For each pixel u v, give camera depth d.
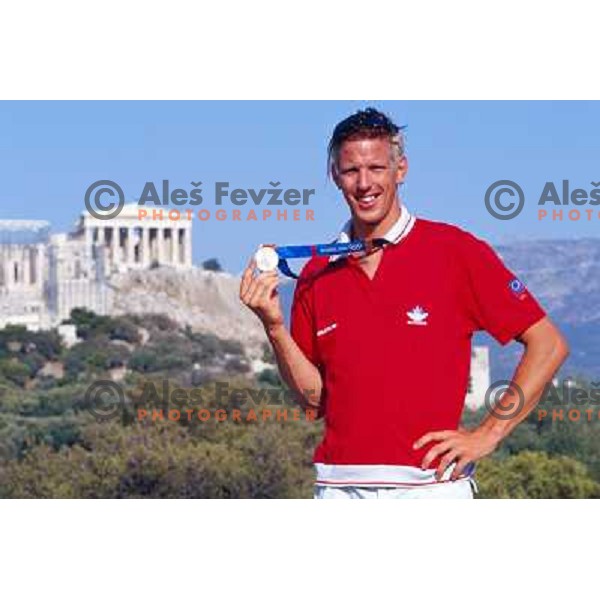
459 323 4.85
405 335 4.78
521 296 4.84
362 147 4.79
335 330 4.86
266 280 4.84
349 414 4.83
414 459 4.78
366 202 4.81
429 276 4.81
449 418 4.82
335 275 4.88
